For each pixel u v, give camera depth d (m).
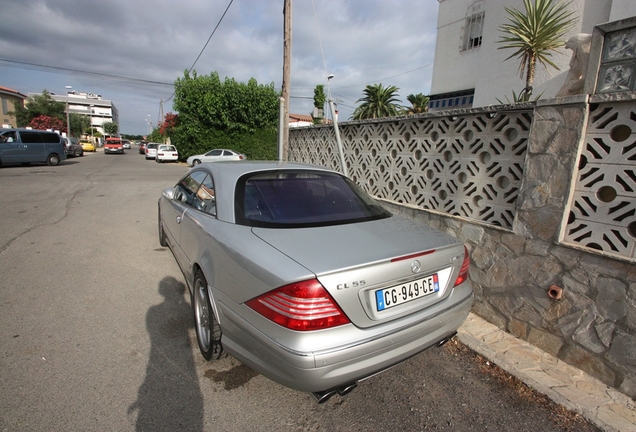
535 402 2.26
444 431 2.01
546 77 8.68
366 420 2.07
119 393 2.16
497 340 2.90
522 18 6.26
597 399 2.23
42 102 46.56
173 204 3.78
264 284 1.80
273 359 1.76
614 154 2.34
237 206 2.48
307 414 2.10
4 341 2.63
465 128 3.42
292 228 2.27
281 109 7.14
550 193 2.66
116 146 39.41
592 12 7.75
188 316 3.15
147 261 4.50
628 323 2.25
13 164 18.03
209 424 1.97
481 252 3.25
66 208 7.62
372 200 3.06
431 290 2.16
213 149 21.88
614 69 2.38
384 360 1.88
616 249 2.35
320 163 6.13
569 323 2.57
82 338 2.72
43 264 4.23
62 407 2.01
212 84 22.44
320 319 1.70
